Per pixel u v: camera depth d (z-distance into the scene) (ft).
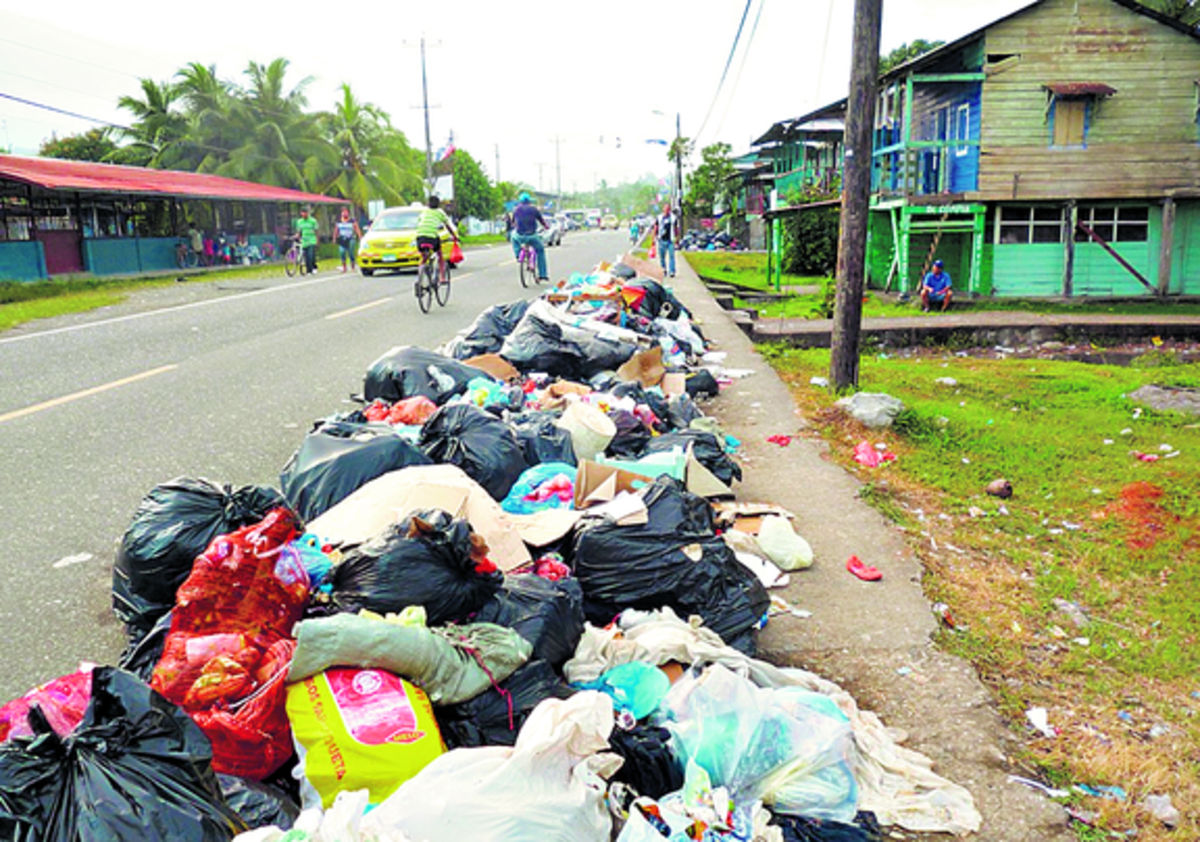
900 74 63.36
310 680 8.66
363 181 137.90
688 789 8.46
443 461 15.79
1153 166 59.82
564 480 15.26
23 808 6.07
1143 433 24.59
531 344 25.63
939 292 54.75
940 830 8.95
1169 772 9.92
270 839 6.39
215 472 19.31
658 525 12.42
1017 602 14.12
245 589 9.70
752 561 14.57
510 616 10.36
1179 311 55.11
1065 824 9.07
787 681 10.71
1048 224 62.23
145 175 91.40
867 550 15.70
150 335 36.86
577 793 7.56
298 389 27.09
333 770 8.11
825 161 99.50
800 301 63.77
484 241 186.50
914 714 10.96
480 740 9.07
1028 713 11.07
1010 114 59.72
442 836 6.91
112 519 16.61
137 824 6.12
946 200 60.03
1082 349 43.91
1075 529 17.52
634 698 9.86
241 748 8.27
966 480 20.21
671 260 71.36
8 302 53.01
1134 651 12.65
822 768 9.00
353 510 12.79
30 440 21.33
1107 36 58.85
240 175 127.65
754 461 21.03
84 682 8.75
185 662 9.05
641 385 23.59
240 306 47.03
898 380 33.22
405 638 8.93
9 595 13.58
